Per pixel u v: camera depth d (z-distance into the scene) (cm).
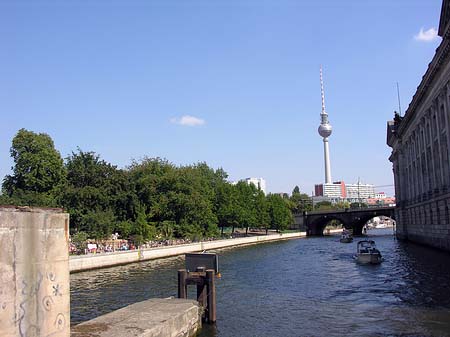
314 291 3170
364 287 3284
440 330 1977
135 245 6938
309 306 2617
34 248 1034
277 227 14062
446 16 4897
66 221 1162
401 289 3106
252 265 5225
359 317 2289
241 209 11081
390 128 11144
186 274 2186
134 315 1725
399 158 10250
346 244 9456
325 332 2023
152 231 7744
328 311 2462
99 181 7538
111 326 1547
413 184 8750
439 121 5947
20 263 986
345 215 15112
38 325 1036
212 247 8688
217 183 13475
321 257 6188
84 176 7500
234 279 3925
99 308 2672
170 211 8462
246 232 12825
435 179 6419
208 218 9369
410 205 9031
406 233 9900
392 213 14138
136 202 7819
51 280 1091
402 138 9994
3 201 6431
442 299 2650
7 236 951
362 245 5947
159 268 5084
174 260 6244
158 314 1745
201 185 9906
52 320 1087
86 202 7181
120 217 7700
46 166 7462
